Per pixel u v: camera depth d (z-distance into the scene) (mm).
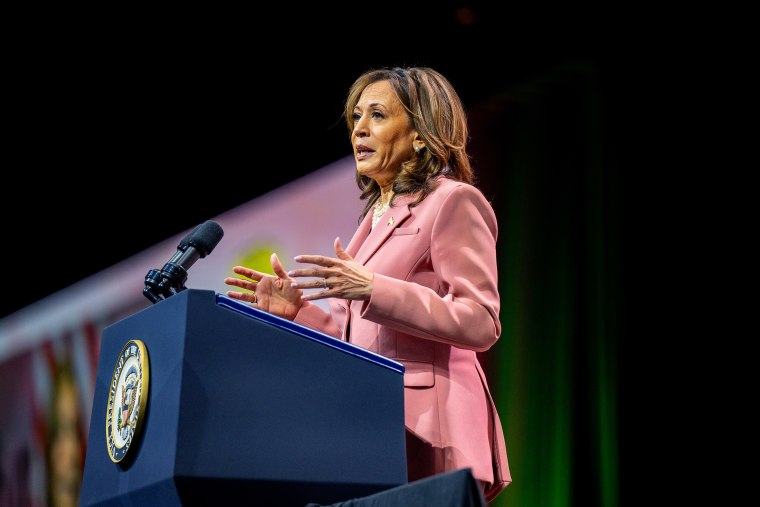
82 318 17391
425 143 6332
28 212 16641
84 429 17328
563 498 15812
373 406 4508
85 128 16109
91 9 14859
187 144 16281
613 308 15648
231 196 16438
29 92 15594
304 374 4402
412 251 5879
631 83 15359
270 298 5984
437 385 5660
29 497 17969
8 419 18297
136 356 4465
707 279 14758
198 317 4250
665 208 15156
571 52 15531
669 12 14742
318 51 15438
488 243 5859
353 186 15914
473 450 5559
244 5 15047
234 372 4250
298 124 15953
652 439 15078
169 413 4141
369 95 6480
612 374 15586
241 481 4109
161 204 16641
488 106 16141
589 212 15914
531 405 16281
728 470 14328
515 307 16594
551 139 16078
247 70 15688
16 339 18016
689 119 14906
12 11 14648
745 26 14305
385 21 15141
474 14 15133
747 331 14328
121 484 4391
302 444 4297
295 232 16109
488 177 16469
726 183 14625
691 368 14836
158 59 15539
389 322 5344
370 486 4379
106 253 17016
